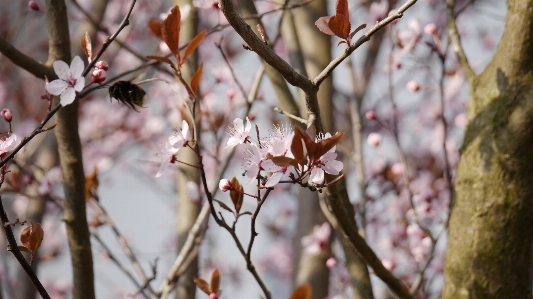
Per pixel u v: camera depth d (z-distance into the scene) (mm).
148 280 1440
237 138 1236
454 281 1320
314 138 1202
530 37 1316
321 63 1598
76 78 1249
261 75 1515
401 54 1549
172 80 1785
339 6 1223
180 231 1553
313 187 1213
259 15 1447
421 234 1625
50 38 1399
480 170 1318
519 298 1308
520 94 1317
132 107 1379
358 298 1412
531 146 1312
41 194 1558
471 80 1353
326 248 1612
